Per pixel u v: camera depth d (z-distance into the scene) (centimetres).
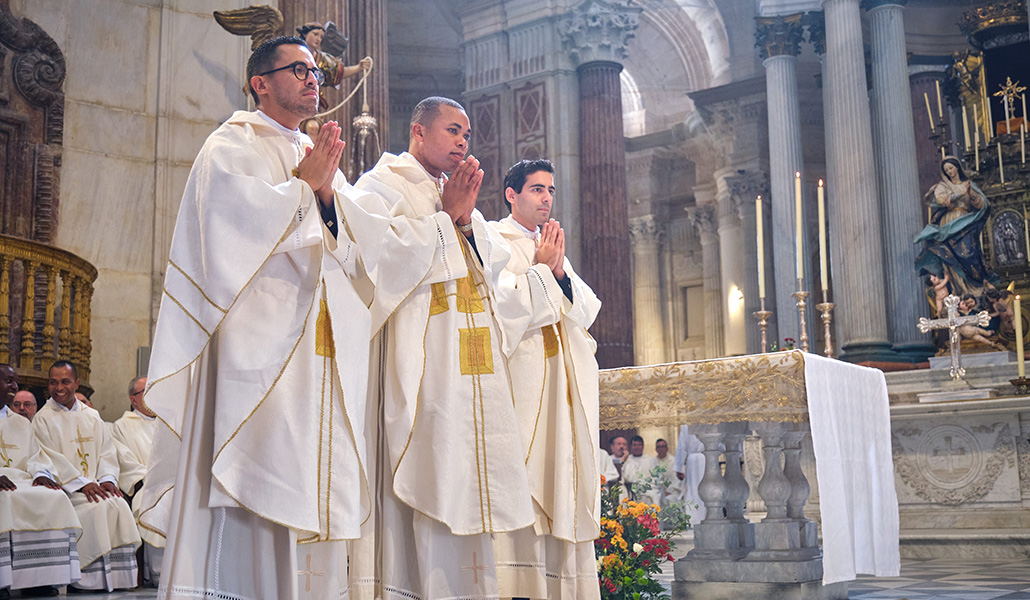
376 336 305
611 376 480
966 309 1154
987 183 1425
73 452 699
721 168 2419
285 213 261
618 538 475
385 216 298
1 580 564
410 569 293
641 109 2734
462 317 310
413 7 2105
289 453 255
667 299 2775
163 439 279
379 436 301
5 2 877
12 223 864
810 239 2277
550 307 341
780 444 485
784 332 1812
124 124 916
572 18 1753
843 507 450
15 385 656
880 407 530
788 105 1892
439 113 332
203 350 260
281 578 255
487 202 1797
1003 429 928
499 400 308
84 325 824
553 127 1742
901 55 1672
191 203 266
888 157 1628
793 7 1933
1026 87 1694
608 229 1694
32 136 882
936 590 569
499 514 296
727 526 488
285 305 267
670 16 2448
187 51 943
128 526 657
